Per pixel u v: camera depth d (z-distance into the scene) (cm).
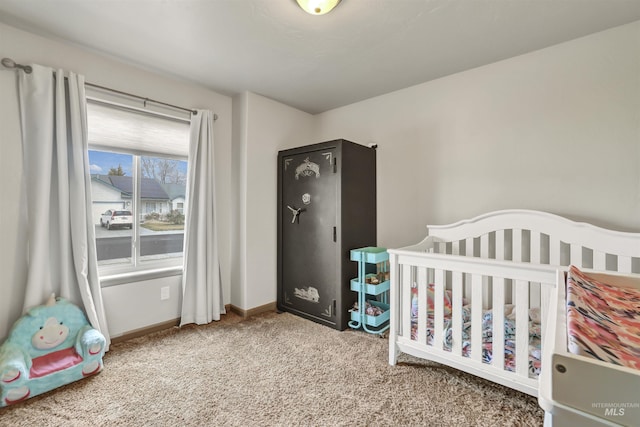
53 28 185
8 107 182
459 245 241
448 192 255
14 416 145
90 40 199
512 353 154
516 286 146
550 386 51
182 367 190
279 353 208
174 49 210
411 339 187
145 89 241
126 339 230
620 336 58
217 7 165
